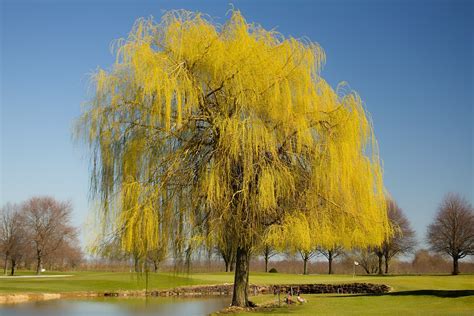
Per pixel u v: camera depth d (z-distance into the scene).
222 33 20.78
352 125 20.08
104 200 19.98
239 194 19.52
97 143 20.31
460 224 69.94
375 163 20.95
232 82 19.41
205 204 19.64
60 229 79.62
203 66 20.09
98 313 27.09
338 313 20.00
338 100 21.55
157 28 20.95
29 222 78.62
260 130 18.75
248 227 19.41
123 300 36.38
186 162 20.12
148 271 20.75
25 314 26.61
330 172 19.56
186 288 44.94
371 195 20.58
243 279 22.30
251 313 20.70
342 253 71.31
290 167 20.00
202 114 19.97
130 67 20.22
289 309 22.27
